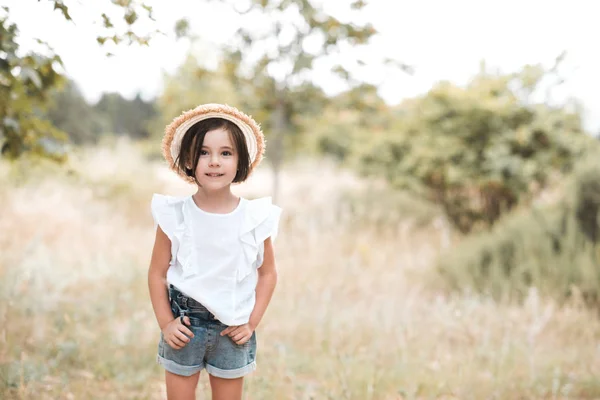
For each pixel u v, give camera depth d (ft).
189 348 7.77
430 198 31.50
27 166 24.26
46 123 12.81
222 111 7.80
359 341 14.69
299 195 39.60
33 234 23.12
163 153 8.16
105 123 77.00
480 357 14.05
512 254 21.47
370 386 11.62
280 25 24.79
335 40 24.16
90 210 28.99
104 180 34.09
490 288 19.51
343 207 34.17
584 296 18.43
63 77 11.84
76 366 12.76
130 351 13.66
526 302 17.34
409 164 29.86
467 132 28.02
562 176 26.89
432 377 12.76
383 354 13.96
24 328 13.96
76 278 18.81
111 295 17.26
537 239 20.99
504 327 16.17
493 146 27.09
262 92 26.61
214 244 7.70
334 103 26.78
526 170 26.13
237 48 24.90
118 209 31.71
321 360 13.57
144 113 109.40
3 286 16.07
